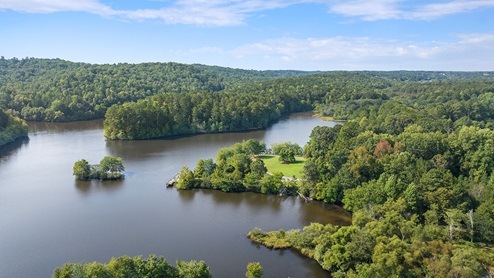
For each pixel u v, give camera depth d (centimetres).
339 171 12556
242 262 8750
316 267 8525
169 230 10519
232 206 12338
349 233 8412
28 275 8325
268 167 15612
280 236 9844
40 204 12419
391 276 6912
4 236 10112
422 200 10162
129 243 9750
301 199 12988
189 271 7250
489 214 9306
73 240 9919
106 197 13100
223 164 14400
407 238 8250
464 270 6656
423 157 13288
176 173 15912
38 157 18550
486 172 12138
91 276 6781
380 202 10588
